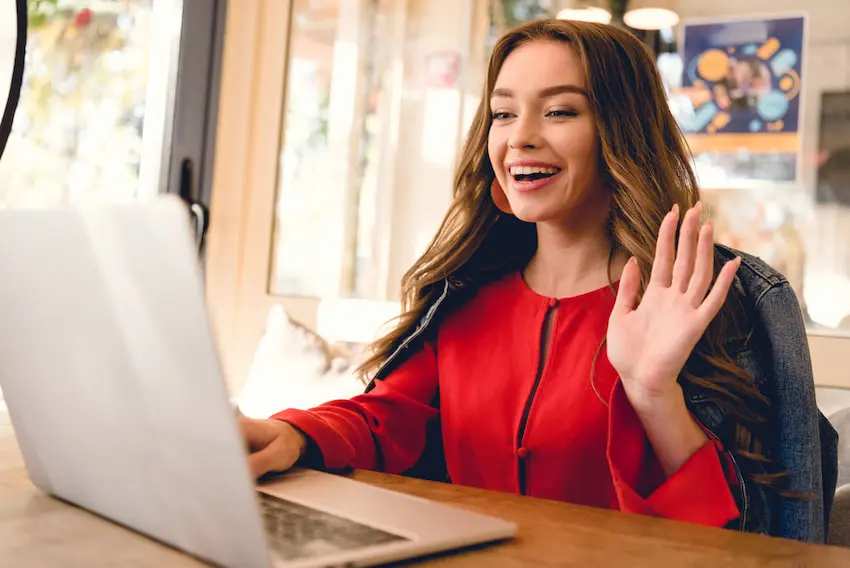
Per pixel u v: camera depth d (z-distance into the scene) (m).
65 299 0.60
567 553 0.62
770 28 2.08
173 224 0.50
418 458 1.22
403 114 2.53
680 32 2.17
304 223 2.64
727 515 0.90
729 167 2.11
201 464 0.52
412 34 2.53
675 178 1.25
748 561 0.62
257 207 2.69
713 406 1.10
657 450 0.99
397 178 2.53
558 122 1.17
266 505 0.70
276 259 2.67
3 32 1.43
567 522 0.72
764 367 1.16
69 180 2.33
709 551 0.64
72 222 0.57
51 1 2.25
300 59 2.68
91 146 2.39
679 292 0.92
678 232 1.19
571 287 1.23
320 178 2.63
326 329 2.53
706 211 1.77
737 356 1.15
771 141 2.07
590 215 1.22
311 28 2.66
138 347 0.54
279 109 2.68
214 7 2.72
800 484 1.12
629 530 0.70
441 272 1.29
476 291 1.31
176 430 0.53
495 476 1.17
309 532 0.61
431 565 0.58
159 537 0.60
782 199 2.05
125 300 0.55
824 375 1.92
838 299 1.99
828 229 2.01
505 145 1.20
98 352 0.58
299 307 2.58
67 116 2.32
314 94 2.65
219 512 0.52
